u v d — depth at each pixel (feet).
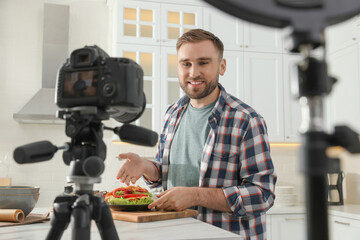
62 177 10.39
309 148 0.94
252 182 4.54
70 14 11.03
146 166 5.27
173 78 10.03
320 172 0.92
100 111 2.11
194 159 5.14
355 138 0.98
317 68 0.96
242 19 0.99
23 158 1.85
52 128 10.48
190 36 5.02
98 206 2.01
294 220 9.30
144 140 2.24
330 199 9.96
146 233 3.20
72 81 2.12
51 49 10.25
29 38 10.62
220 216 4.70
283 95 10.70
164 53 10.00
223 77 10.36
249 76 10.52
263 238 4.88
